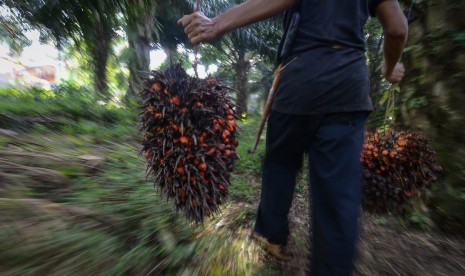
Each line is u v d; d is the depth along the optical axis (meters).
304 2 1.98
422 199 3.10
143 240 2.31
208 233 2.65
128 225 2.45
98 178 3.20
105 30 3.11
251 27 11.18
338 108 1.85
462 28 3.03
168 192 1.85
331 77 1.85
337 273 1.75
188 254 2.27
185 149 1.72
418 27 3.33
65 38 3.10
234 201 3.52
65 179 3.04
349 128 1.86
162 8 3.80
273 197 2.18
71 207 2.51
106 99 8.02
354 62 1.88
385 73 2.44
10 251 1.89
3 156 3.22
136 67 8.06
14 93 7.07
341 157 1.83
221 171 1.81
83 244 2.07
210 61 13.73
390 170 2.24
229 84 1.89
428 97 3.22
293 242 2.66
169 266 2.14
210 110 1.72
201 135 1.75
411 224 3.05
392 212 2.35
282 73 2.02
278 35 11.51
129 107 7.20
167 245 2.30
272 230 2.18
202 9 9.16
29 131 4.60
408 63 3.43
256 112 10.12
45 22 2.91
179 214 2.58
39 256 1.92
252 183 4.23
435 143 3.12
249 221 3.03
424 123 3.22
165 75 1.79
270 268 2.29
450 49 3.07
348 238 1.76
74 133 4.88
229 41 13.09
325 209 1.82
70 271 1.88
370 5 1.99
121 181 3.19
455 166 2.98
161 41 9.59
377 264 2.42
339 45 1.89
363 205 2.35
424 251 2.64
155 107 1.75
